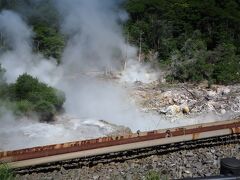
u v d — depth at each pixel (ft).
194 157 43.88
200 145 47.62
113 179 37.29
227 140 49.62
